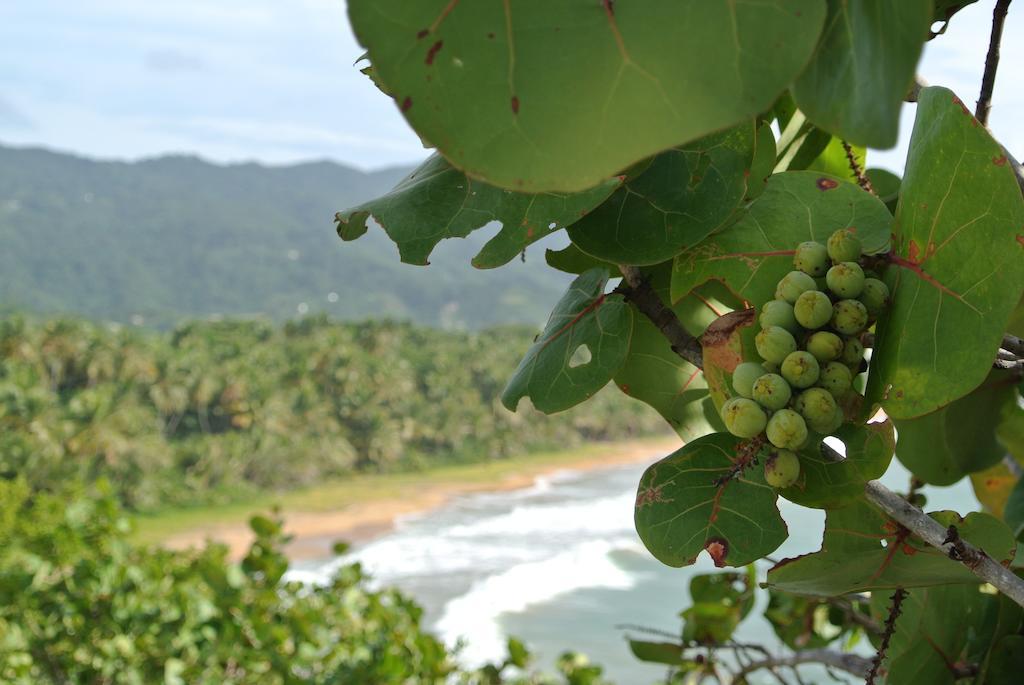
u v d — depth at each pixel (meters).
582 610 44.53
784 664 2.27
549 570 52.19
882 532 1.20
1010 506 2.00
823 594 1.24
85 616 5.59
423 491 79.19
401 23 0.67
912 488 1.99
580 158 0.66
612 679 35.59
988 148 0.99
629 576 50.91
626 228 1.21
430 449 95.06
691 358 1.26
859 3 0.70
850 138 0.69
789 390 1.06
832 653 2.20
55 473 62.09
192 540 60.47
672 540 1.16
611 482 85.25
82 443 65.69
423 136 0.67
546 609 44.62
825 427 1.07
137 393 80.69
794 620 3.03
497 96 0.67
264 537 5.81
